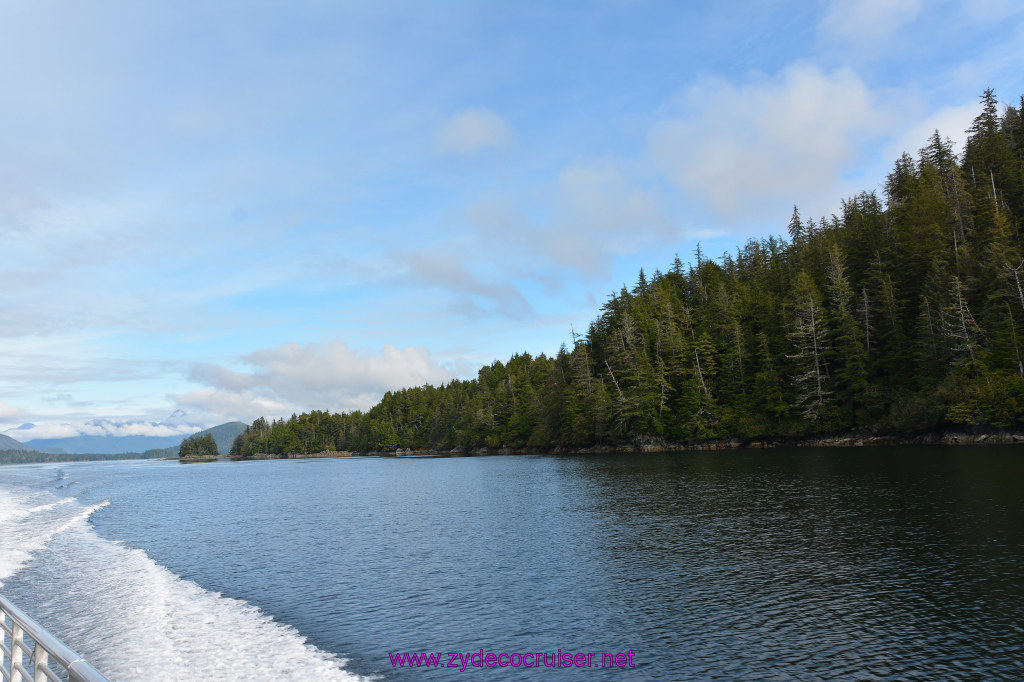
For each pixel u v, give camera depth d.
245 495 57.34
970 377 60.88
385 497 49.41
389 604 18.38
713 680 12.58
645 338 96.25
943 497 30.53
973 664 12.72
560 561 23.11
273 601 18.95
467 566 22.91
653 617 16.48
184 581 21.89
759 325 89.69
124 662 13.72
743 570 20.42
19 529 36.59
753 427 78.81
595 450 97.56
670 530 27.81
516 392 140.62
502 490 49.62
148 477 101.94
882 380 71.31
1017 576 17.84
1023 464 40.09
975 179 82.94
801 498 33.88
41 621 17.28
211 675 12.94
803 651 13.78
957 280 63.72
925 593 17.02
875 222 85.25
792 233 117.12
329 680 12.74
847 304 78.25
